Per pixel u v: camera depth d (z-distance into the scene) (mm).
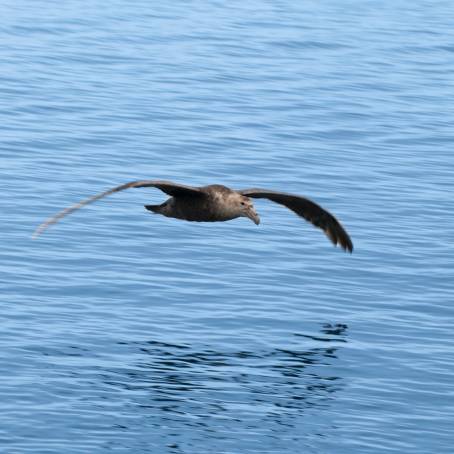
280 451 24547
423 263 34594
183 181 40562
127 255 34156
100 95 50406
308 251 35281
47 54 56781
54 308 30516
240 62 57531
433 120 50031
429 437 25281
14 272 32312
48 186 39094
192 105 49750
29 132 44594
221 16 67875
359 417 26047
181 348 28938
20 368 27375
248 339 29547
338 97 52406
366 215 38062
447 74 58688
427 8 74875
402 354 29094
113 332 29484
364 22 68938
